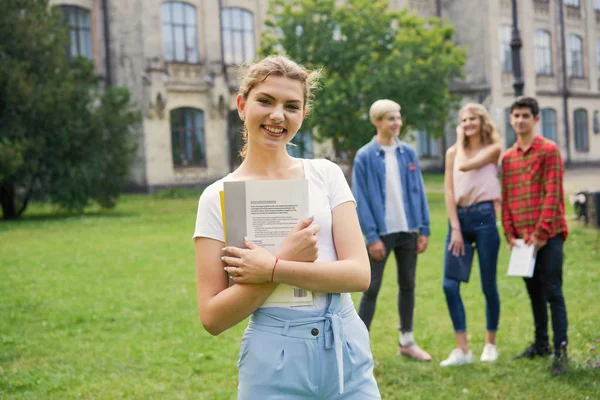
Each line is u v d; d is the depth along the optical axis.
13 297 8.49
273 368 2.29
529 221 5.15
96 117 22.50
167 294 8.61
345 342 2.35
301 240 2.24
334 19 24.86
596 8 46.59
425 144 40.78
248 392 2.32
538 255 5.16
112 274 10.12
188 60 32.91
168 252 12.38
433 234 14.05
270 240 2.28
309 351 2.29
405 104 23.72
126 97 23.67
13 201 21.72
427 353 5.61
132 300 8.27
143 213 21.69
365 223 5.33
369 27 24.59
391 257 11.39
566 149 44.31
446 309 7.38
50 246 13.45
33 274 10.20
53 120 21.62
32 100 21.06
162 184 31.77
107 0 31.02
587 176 34.88
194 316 7.38
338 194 2.46
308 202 2.29
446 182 5.49
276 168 2.46
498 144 5.30
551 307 5.04
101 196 22.58
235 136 34.53
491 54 39.38
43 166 21.91
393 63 23.95
